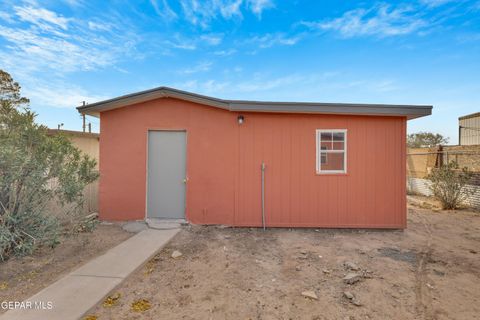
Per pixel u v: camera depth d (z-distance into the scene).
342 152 5.36
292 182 5.35
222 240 4.57
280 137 5.35
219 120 5.38
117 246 4.02
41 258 3.53
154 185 5.50
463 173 8.00
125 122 5.47
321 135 5.46
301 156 5.34
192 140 5.41
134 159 5.46
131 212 5.46
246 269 3.38
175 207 5.48
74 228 4.29
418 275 3.27
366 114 5.06
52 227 3.59
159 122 5.44
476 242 4.65
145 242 4.20
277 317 2.32
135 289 2.81
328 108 5.00
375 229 5.31
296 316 2.34
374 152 5.29
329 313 2.39
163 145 5.48
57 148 3.49
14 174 3.09
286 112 5.14
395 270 3.41
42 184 3.47
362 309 2.47
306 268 3.43
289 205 5.35
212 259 3.70
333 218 5.32
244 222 5.36
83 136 6.18
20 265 3.27
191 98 5.16
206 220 5.41
